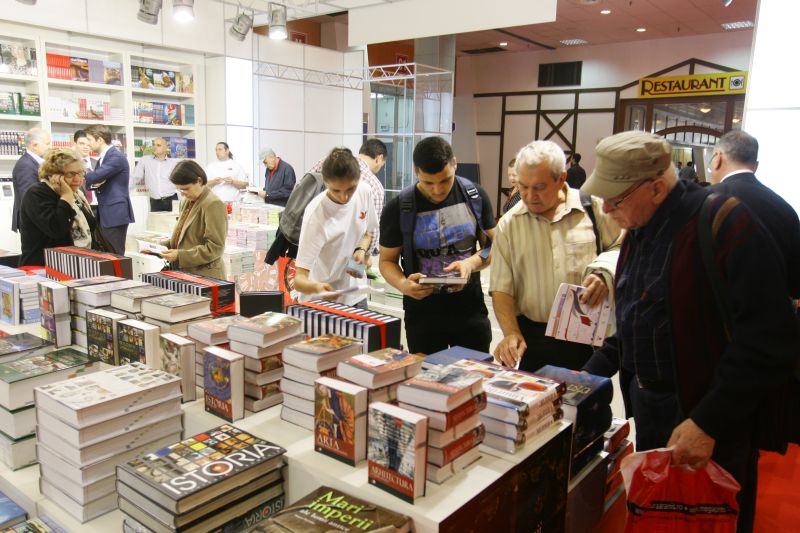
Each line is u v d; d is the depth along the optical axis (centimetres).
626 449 202
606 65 1287
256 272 564
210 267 352
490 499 130
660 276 143
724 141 281
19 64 631
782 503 264
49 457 153
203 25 804
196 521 126
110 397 149
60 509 153
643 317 148
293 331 177
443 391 128
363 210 285
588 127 1334
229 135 854
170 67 818
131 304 211
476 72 1482
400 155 751
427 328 258
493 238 251
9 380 165
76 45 684
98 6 694
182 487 126
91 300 218
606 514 193
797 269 249
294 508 125
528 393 152
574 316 190
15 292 254
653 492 137
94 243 349
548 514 155
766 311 125
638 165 135
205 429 167
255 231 558
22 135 638
